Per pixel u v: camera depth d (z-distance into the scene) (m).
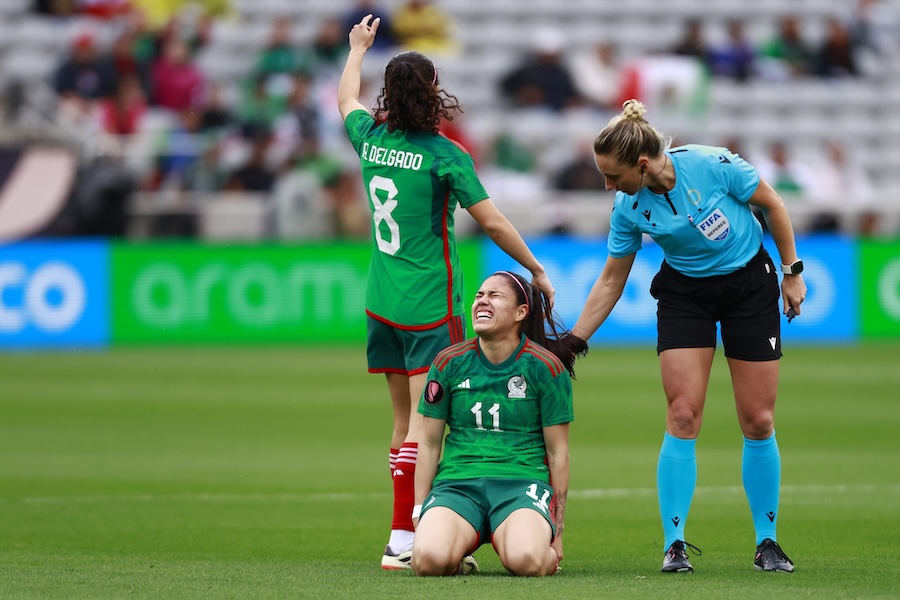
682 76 82.44
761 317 19.92
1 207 67.81
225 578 18.39
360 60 22.09
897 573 19.38
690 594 16.72
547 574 18.69
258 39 86.06
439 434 19.47
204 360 59.12
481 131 78.31
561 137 79.94
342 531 25.25
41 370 55.91
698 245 19.70
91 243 63.94
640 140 19.14
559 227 70.25
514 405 19.09
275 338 65.00
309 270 65.06
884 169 85.81
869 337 67.38
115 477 32.72
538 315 19.39
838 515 26.88
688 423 19.97
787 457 35.75
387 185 20.55
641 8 91.56
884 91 87.88
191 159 72.00
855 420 42.59
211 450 37.28
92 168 69.19
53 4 85.56
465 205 20.27
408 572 19.41
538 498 18.78
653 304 66.69
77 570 19.61
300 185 70.25
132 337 64.25
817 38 92.75
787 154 82.25
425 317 20.58
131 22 79.31
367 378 53.25
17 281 63.47
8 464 34.81
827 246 67.00
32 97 74.44
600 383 51.75
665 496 20.05
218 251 64.69
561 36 89.81
